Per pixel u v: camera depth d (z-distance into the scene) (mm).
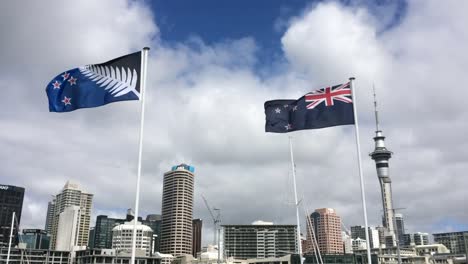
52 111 37969
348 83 42938
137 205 34062
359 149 41000
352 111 42062
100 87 38000
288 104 44031
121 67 38125
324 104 43000
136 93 37281
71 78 38594
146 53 38094
